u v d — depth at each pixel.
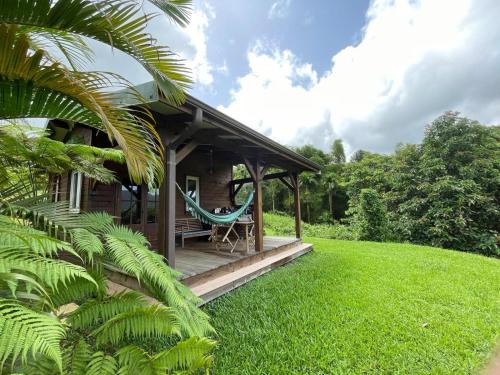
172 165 3.18
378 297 3.36
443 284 3.94
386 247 7.63
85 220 2.21
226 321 2.69
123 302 1.85
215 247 5.41
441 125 11.41
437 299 3.33
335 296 3.38
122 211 5.14
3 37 1.04
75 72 1.20
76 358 1.42
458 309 3.05
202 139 3.74
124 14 1.28
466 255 6.46
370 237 9.88
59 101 1.34
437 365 2.04
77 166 3.13
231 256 4.54
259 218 5.04
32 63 1.11
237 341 2.31
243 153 4.70
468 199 9.51
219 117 3.29
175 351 1.57
